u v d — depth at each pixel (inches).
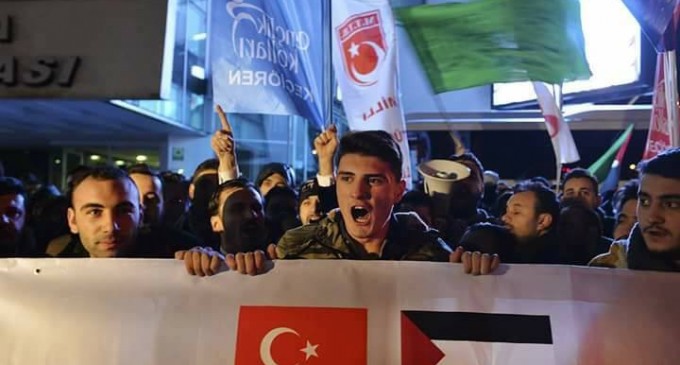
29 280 92.7
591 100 351.3
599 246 130.8
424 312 89.0
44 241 149.0
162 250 116.6
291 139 617.0
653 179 92.5
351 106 167.8
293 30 161.8
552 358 86.5
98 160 650.2
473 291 89.4
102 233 99.0
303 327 89.5
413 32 159.8
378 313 89.5
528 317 87.7
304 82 163.5
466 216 154.6
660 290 87.6
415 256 98.8
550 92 195.2
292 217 148.3
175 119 516.7
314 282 91.0
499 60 155.9
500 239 117.6
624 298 87.6
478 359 87.4
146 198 141.8
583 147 364.5
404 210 141.9
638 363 85.7
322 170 139.3
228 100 156.6
